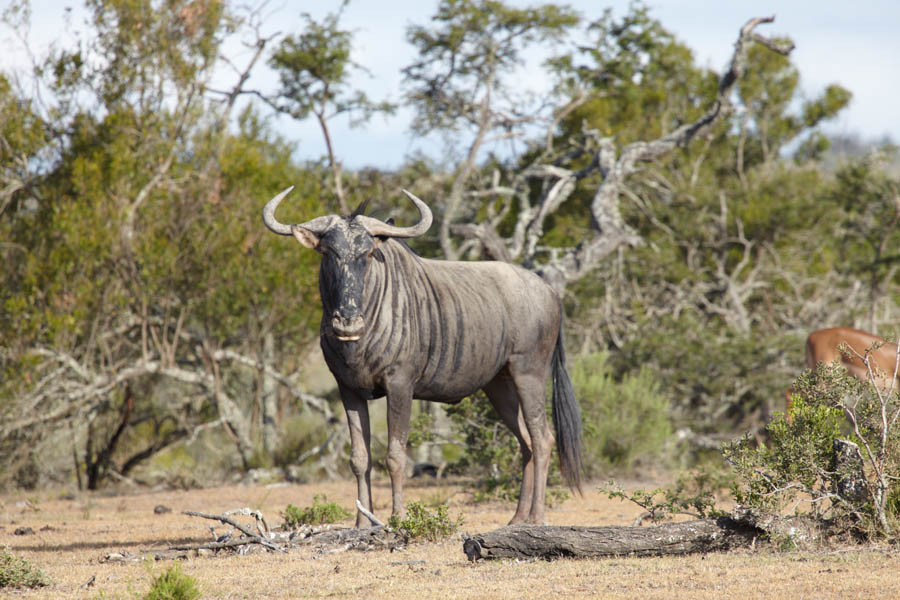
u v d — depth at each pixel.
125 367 84.81
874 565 22.89
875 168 117.00
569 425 37.22
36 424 76.44
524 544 26.11
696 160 132.12
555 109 110.19
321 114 102.06
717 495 44.12
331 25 99.56
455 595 21.12
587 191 115.12
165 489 75.31
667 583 21.70
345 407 32.78
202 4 83.00
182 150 83.88
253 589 22.94
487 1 99.56
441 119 108.19
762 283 110.25
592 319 101.44
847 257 120.44
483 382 35.09
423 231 31.59
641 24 108.81
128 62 82.06
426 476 67.31
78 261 73.50
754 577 21.94
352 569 25.52
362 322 29.92
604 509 42.47
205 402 94.38
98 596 21.70
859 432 27.52
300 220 82.06
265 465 80.56
